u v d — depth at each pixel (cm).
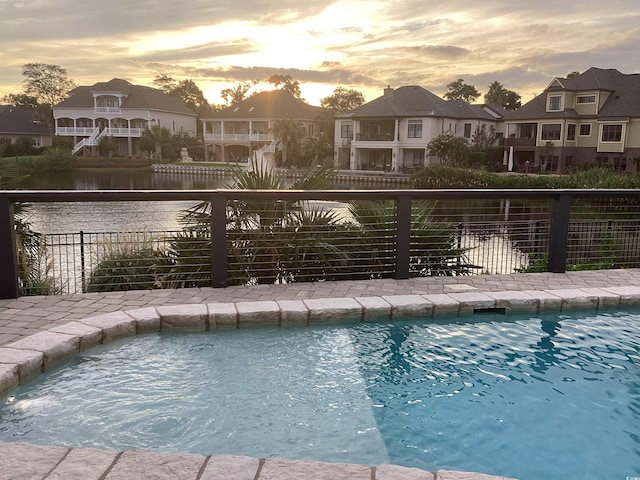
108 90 5547
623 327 445
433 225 625
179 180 4097
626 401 323
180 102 6216
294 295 486
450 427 292
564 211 569
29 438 267
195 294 483
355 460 258
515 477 248
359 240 583
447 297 472
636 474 251
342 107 6888
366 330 429
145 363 360
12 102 7225
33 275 555
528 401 322
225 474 208
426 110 4175
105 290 553
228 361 367
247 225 556
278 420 293
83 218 1246
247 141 5459
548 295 482
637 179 2094
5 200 439
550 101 3859
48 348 343
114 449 259
